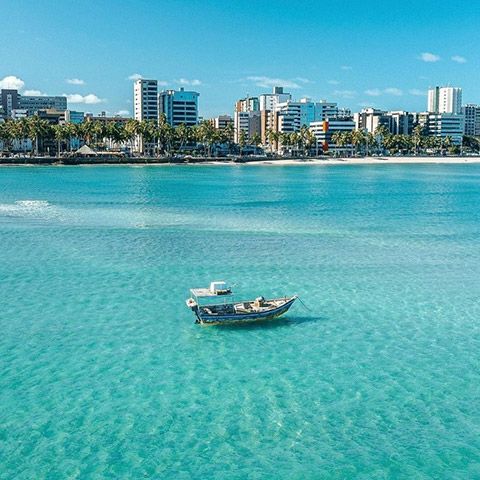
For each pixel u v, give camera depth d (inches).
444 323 1675.7
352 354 1448.1
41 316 1710.1
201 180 7219.5
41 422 1115.9
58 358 1408.7
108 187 5949.8
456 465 990.4
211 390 1248.8
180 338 1547.7
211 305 1678.2
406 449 1034.7
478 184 6914.4
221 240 2883.9
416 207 4382.4
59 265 2332.7
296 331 1606.8
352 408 1174.3
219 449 1032.2
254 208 4249.5
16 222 3425.2
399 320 1699.1
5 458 1003.9
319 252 2598.4
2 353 1434.5
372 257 2498.8
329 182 7155.5
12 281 2086.6
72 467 981.8
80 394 1227.9
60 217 3659.0
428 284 2074.3
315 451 1026.7
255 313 1663.4
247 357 1425.9
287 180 7455.7
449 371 1349.7
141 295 1926.7
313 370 1352.1
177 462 995.9
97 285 2042.3
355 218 3725.4
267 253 2571.4
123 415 1144.2
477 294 1955.0
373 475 963.3
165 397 1216.2
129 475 962.1
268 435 1075.3
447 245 2778.1
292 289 2004.2
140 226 3324.3
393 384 1280.8
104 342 1514.5
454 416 1146.0
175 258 2463.1
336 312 1768.0
